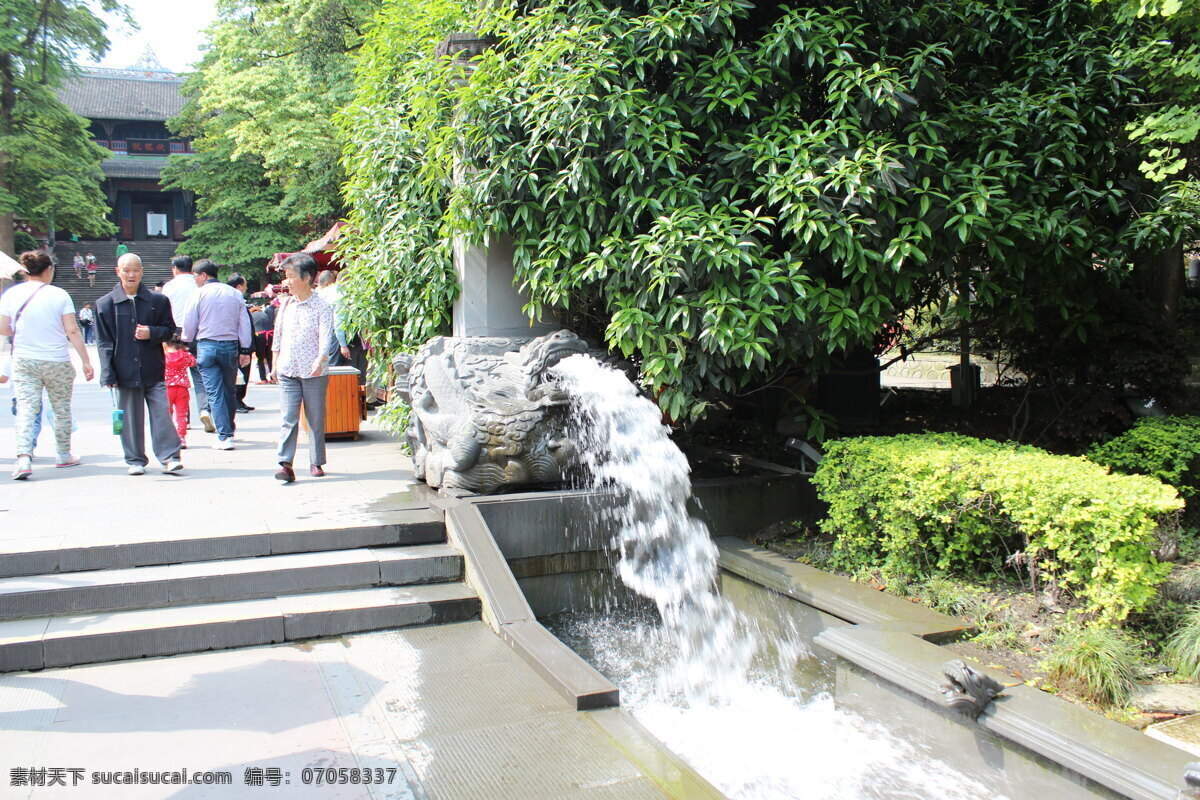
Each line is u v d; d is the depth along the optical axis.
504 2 6.28
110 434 9.37
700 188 5.79
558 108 5.56
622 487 5.99
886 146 5.28
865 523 5.29
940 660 3.79
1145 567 3.79
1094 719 3.22
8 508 5.61
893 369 13.86
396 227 7.36
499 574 4.95
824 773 3.77
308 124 19.92
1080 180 5.97
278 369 6.76
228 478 6.82
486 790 2.94
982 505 4.47
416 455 6.71
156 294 6.78
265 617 4.40
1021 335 7.71
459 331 7.04
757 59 5.74
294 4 19.88
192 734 3.36
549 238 5.98
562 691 3.77
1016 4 6.43
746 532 6.38
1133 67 6.19
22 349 6.68
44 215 31.66
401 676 4.01
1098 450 6.01
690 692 4.73
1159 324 7.27
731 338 5.26
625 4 5.95
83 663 4.05
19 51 29.42
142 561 4.75
